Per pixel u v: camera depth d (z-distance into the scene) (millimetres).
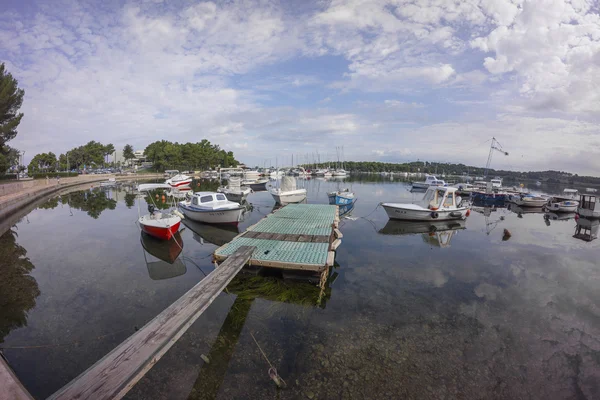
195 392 5594
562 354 6863
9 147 43844
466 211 23156
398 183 68000
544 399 5559
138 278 11133
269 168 96312
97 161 106438
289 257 10367
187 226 20406
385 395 5539
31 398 4699
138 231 18672
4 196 27078
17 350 6910
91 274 11484
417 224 21266
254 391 5621
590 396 5633
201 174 91250
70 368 6340
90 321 8117
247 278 10336
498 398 5551
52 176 63156
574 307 9148
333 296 9523
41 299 9375
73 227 19828
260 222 16078
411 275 11484
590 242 17234
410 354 6715
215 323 7855
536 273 12047
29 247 15117
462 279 11227
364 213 25984
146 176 79438
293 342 7094
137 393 5535
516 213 28766
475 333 7605
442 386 5797
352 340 7191
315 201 33344
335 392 5598
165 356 6523
